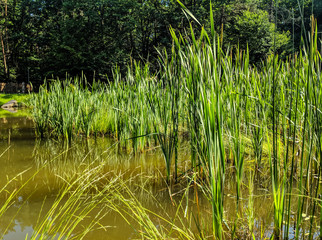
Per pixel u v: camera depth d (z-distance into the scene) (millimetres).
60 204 2283
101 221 1975
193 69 1862
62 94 5781
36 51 29047
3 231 1826
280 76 2941
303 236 1606
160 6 22859
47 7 27266
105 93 6000
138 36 24000
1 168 3375
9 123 8203
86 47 21609
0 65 26672
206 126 1564
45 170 3270
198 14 20594
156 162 3531
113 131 5285
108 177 2994
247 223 1822
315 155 2307
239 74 2881
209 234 1731
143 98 3891
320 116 1747
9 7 27547
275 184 1617
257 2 25219
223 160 1584
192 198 2359
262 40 19406
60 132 5504
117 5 21375
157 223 1931
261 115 2873
